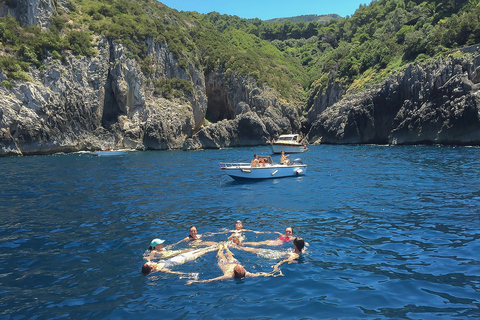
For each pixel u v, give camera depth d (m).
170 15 81.94
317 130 60.81
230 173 19.72
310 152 40.84
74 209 12.73
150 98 57.84
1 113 41.03
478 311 5.20
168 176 22.06
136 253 8.10
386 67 58.84
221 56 73.62
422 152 33.44
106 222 10.86
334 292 5.97
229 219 11.05
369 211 11.64
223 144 54.72
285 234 8.93
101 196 15.28
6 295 6.12
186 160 33.66
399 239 8.66
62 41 50.47
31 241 9.10
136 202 13.92
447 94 40.50
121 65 55.06
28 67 45.91
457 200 12.81
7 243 8.95
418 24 62.94
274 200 14.01
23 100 43.47
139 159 35.38
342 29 112.00
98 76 52.38
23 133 42.41
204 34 81.38
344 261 7.36
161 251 8.15
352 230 9.54
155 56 61.66
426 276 6.49
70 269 7.23
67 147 46.62
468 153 30.48
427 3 77.75
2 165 30.22
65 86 47.81
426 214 10.98
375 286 6.16
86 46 52.69
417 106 44.44
